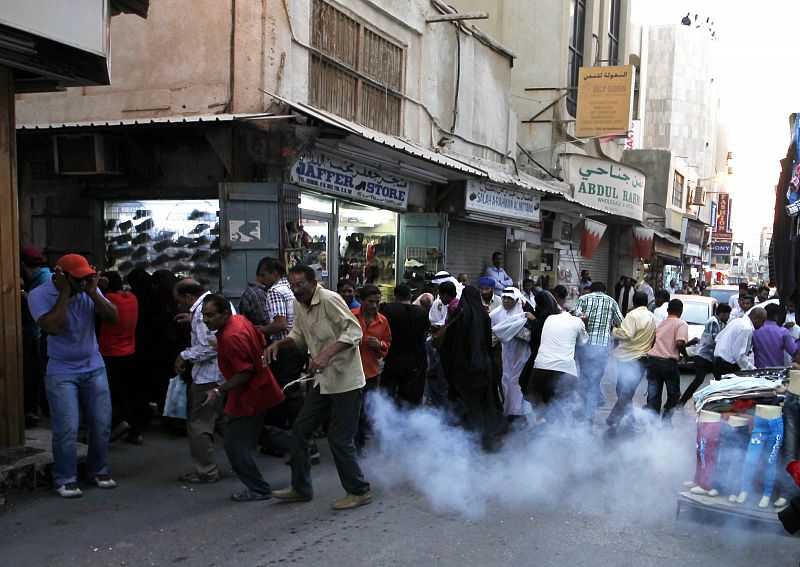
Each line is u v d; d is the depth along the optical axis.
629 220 21.91
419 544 4.56
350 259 11.56
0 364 5.63
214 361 5.68
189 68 9.54
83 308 5.29
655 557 4.41
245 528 4.79
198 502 5.30
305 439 5.28
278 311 6.42
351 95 11.03
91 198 10.02
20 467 5.34
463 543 4.59
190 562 4.23
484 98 15.41
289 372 6.55
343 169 10.55
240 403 5.22
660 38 61.19
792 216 5.91
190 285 6.04
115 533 4.65
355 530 4.79
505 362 7.75
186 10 9.52
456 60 14.07
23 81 6.21
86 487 5.54
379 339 6.69
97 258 10.07
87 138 9.23
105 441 5.53
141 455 6.46
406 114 12.47
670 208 31.14
